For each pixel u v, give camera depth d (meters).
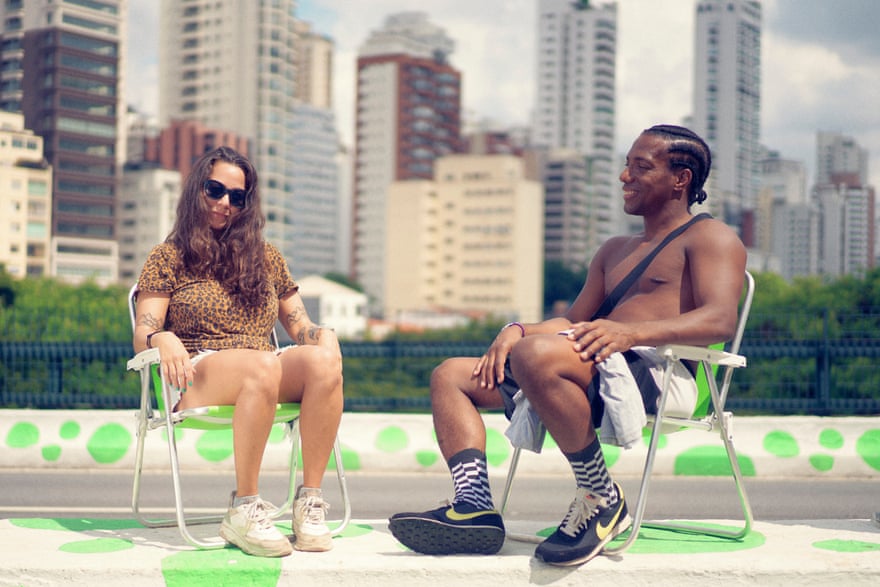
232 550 3.05
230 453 6.93
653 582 2.87
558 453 6.86
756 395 8.12
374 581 2.87
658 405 3.06
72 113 144.75
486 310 177.12
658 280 3.33
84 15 145.25
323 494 5.92
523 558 2.94
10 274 31.83
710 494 5.98
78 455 6.95
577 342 2.98
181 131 173.38
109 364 8.55
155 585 2.86
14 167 122.44
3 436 7.01
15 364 8.53
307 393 3.14
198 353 3.33
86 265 148.38
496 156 181.38
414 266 182.38
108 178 151.25
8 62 141.00
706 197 3.51
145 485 6.22
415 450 7.00
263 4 199.62
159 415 3.59
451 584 2.86
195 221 3.41
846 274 20.33
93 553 3.02
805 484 6.44
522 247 179.50
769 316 8.09
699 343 3.11
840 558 2.96
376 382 10.44
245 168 3.48
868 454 6.73
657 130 3.47
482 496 3.08
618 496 3.09
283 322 3.62
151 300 3.38
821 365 7.95
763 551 3.09
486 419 7.00
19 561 2.90
